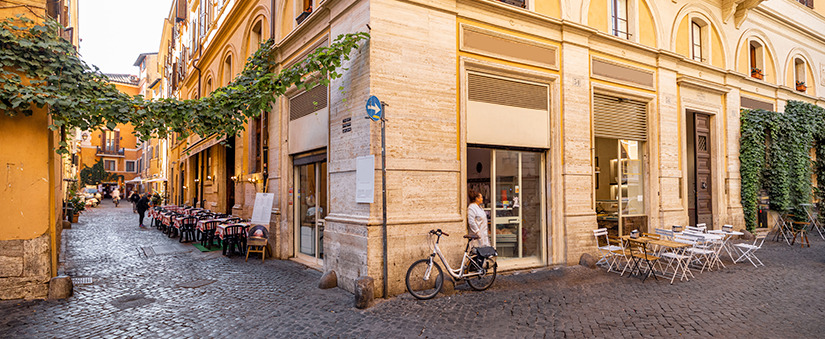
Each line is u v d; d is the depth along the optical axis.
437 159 6.84
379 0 6.46
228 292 6.56
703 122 11.90
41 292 6.25
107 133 51.81
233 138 14.45
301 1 9.12
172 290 6.72
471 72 7.50
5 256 6.08
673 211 10.29
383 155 6.16
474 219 7.12
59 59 6.25
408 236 6.41
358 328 4.93
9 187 6.11
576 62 8.62
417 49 6.76
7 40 5.82
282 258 9.46
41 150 6.32
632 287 6.71
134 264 8.94
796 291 6.46
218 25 15.27
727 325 4.97
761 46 13.79
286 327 4.99
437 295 6.21
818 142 14.86
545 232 8.43
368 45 6.36
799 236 12.63
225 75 14.37
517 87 8.05
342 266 6.71
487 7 7.53
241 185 12.40
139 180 37.28
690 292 6.40
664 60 10.35
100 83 6.63
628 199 9.88
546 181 8.49
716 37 12.20
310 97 8.58
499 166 8.03
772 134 12.94
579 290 6.53
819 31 16.22
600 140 10.48
